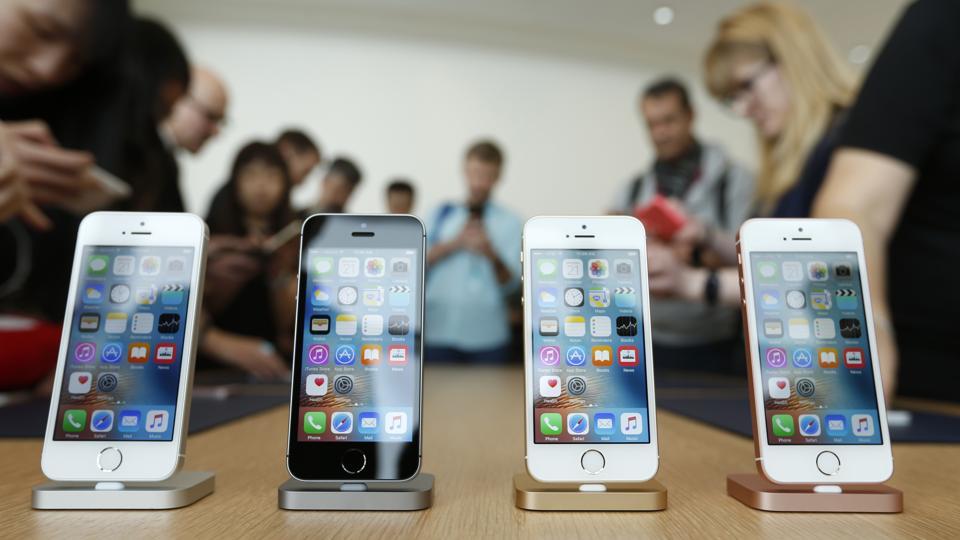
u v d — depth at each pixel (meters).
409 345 0.50
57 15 2.17
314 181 2.96
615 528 0.39
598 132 3.11
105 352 0.49
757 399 0.48
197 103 2.83
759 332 0.50
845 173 1.29
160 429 0.46
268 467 0.56
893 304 1.46
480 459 0.60
